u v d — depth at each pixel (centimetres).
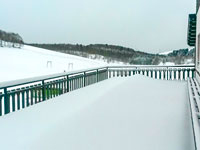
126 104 502
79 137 319
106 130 345
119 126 363
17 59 4575
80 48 9200
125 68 1266
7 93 430
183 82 1039
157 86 830
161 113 448
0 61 4094
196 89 704
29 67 3700
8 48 6369
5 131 337
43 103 509
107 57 7794
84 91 667
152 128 361
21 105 495
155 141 314
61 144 298
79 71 809
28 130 340
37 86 536
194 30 1298
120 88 702
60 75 657
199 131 296
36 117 400
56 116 406
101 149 287
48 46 10075
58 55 6181
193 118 356
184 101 568
